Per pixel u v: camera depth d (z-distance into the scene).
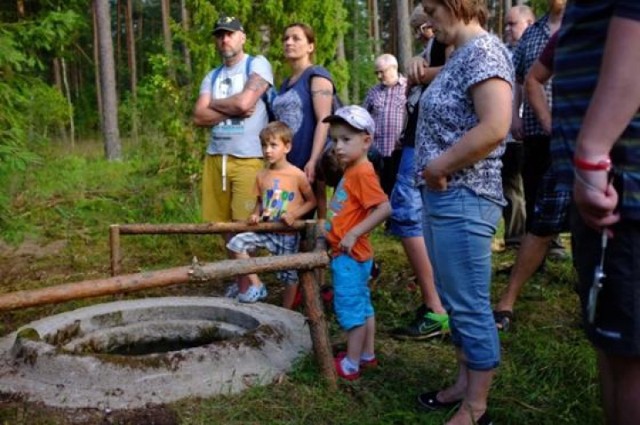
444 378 2.96
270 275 4.85
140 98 10.87
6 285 4.91
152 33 33.25
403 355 3.23
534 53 4.00
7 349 3.14
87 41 26.19
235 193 4.17
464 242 2.30
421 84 3.33
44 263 5.52
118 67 28.16
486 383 2.40
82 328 3.47
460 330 2.38
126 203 7.52
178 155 7.60
